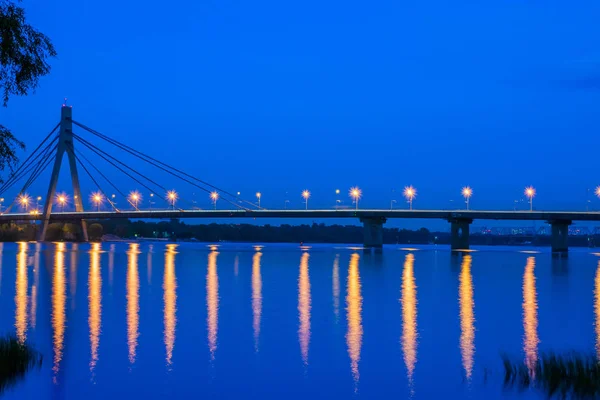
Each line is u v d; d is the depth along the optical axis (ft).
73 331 161.99
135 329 165.58
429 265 456.04
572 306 221.46
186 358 134.41
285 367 128.36
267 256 592.19
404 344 150.00
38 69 103.81
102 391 111.34
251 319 184.44
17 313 192.65
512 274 369.50
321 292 262.06
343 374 123.44
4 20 99.76
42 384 114.32
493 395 108.27
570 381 111.34
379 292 263.70
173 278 326.03
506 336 160.76
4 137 102.53
